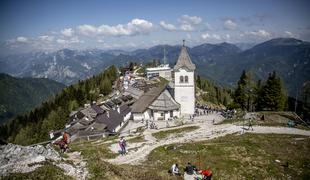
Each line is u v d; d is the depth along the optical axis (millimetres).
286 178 42531
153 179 34438
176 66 97875
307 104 128875
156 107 97000
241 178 40906
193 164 43812
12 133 185000
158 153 49781
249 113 89875
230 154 49312
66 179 27750
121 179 31453
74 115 147000
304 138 61125
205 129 71938
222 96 188000
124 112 112625
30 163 29312
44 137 148750
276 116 84312
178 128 74000
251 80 122688
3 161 29344
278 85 108312
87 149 48156
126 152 51188
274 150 52750
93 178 29688
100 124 101938
